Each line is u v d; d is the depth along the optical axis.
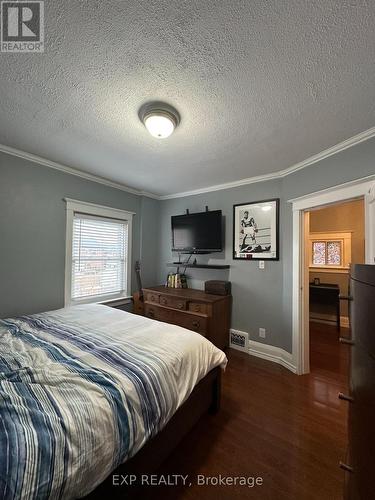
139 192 3.65
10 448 0.72
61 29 1.02
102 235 3.22
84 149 2.21
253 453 1.45
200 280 3.45
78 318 2.05
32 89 1.39
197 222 3.23
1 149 2.18
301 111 1.57
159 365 1.27
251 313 2.94
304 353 2.45
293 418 1.76
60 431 0.81
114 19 0.97
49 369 1.15
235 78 1.28
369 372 0.68
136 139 2.00
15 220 2.31
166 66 1.21
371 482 0.65
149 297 3.28
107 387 1.04
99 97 1.46
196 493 1.20
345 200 2.02
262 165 2.53
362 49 1.08
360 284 0.77
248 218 2.98
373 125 1.71
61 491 0.74
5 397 0.92
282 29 1.00
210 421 1.72
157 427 1.11
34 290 2.46
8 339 1.52
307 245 2.52
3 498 0.63
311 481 1.27
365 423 0.70
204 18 0.96
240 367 2.56
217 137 1.93
